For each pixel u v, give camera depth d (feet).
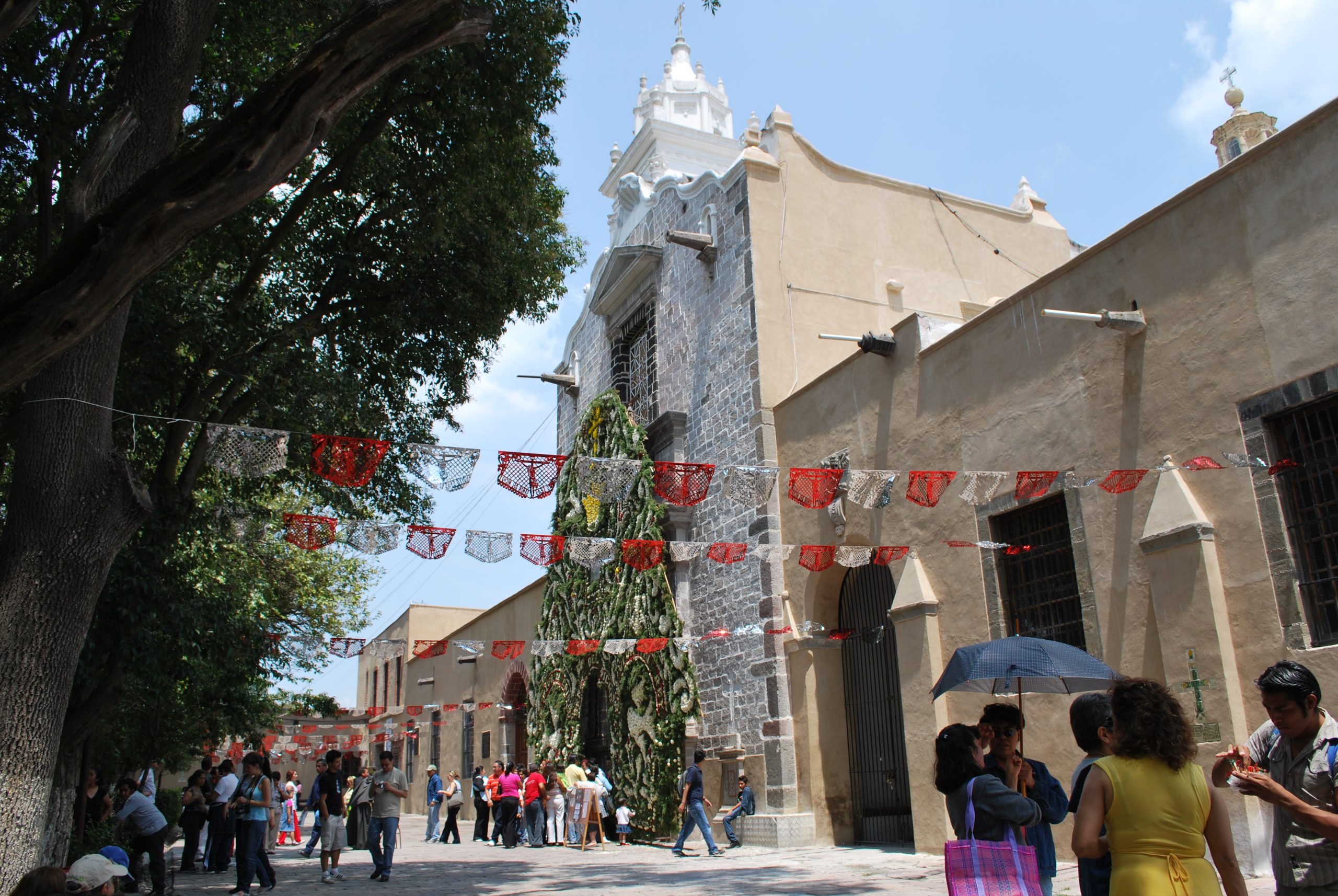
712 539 57.67
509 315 46.75
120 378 34.65
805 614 49.90
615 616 62.64
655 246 68.74
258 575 64.34
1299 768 13.99
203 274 40.78
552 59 41.42
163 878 35.73
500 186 43.73
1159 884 11.41
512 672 88.22
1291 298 28.68
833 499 32.22
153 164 26.22
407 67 37.93
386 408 44.52
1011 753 16.57
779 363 54.70
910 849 43.01
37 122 32.89
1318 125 28.43
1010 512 38.47
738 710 53.36
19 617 23.48
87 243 21.09
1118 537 33.19
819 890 32.19
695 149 81.56
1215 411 30.50
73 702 34.04
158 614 33.91
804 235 57.77
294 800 74.84
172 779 106.93
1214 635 29.14
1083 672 18.94
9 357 20.07
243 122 21.56
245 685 52.24
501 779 61.05
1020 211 67.00
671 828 54.95
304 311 42.11
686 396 62.03
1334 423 27.76
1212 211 31.30
